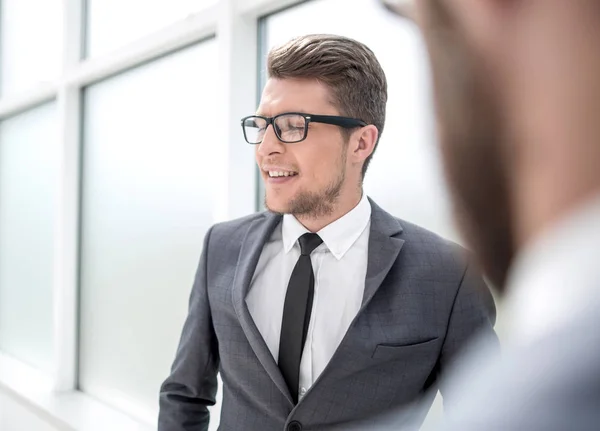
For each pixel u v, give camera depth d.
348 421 1.03
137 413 2.49
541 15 0.16
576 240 0.15
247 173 1.89
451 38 0.18
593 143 0.15
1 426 3.09
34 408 2.72
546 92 0.15
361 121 1.13
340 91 1.10
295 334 1.11
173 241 2.29
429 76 0.18
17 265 3.49
